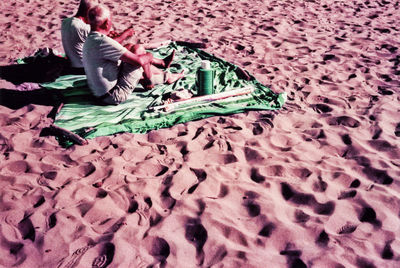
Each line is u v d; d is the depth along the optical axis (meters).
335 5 7.78
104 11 3.29
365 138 3.11
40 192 2.48
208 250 2.04
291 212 2.33
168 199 2.43
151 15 6.98
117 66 3.51
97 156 2.88
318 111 3.62
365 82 4.26
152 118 3.42
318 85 4.19
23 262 1.97
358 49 5.32
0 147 2.98
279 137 3.14
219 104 3.66
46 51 4.34
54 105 3.67
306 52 5.23
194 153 2.92
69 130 3.18
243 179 2.62
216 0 8.10
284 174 2.68
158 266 1.95
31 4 7.52
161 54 5.00
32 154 2.89
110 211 2.33
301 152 2.92
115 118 3.39
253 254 2.01
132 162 2.82
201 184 2.54
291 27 6.36
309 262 1.95
